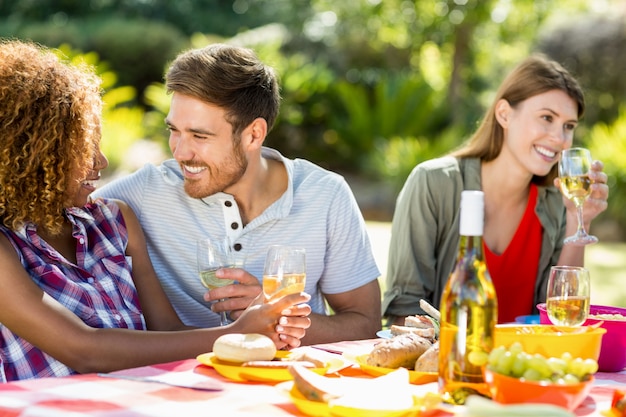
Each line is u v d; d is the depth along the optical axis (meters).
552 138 2.95
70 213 2.20
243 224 2.56
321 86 13.34
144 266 2.39
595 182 2.87
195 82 2.33
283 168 2.64
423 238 3.03
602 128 11.34
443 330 1.54
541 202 3.10
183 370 1.74
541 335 1.60
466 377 1.52
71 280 2.10
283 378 1.66
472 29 13.59
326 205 2.63
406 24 13.77
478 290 1.52
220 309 2.22
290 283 1.92
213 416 1.42
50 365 2.00
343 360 1.78
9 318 1.92
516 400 1.39
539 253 3.11
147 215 2.53
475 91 15.01
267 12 17.66
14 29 14.92
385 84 13.61
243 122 2.40
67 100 2.06
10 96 2.01
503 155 3.05
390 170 11.77
